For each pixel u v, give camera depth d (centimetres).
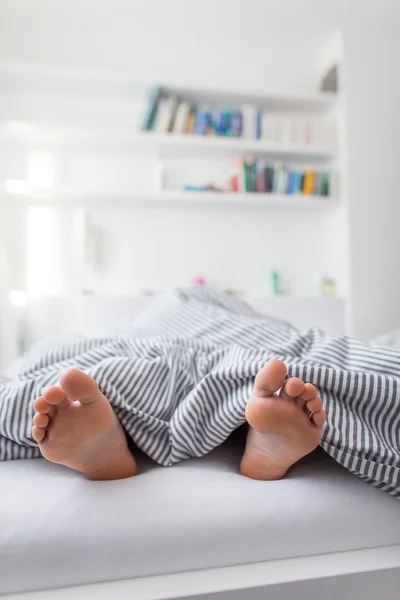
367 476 50
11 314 188
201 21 200
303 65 227
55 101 206
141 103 212
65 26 202
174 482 50
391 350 60
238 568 44
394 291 205
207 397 56
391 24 208
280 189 205
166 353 70
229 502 47
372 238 205
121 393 58
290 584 42
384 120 208
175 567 44
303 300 203
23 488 49
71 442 47
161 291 210
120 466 52
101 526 44
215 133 202
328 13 198
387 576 44
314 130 210
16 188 187
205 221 215
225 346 79
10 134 188
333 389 53
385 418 53
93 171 208
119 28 204
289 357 62
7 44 203
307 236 222
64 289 200
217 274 216
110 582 43
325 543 47
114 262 209
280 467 51
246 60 223
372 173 206
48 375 59
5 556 42
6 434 56
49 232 202
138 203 207
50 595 41
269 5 192
